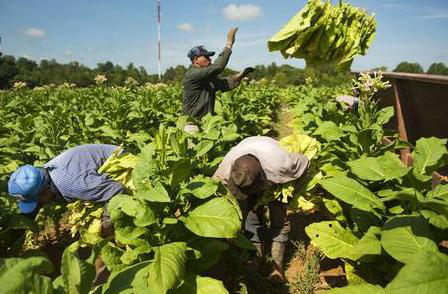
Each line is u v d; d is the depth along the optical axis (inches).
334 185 116.9
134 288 92.7
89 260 86.7
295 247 169.8
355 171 123.8
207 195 110.9
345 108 283.1
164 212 112.0
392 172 110.7
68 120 293.3
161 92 505.4
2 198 133.0
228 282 143.8
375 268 120.4
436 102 164.1
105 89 563.2
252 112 390.9
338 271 151.2
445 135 168.9
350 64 85.1
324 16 76.9
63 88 787.4
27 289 61.0
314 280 141.3
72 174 123.3
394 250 90.4
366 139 160.2
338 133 173.2
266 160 127.4
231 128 208.5
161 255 96.5
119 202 107.0
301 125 264.1
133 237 103.7
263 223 148.7
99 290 93.8
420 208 109.6
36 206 118.3
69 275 71.9
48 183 121.7
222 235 101.2
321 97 435.2
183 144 130.3
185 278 107.3
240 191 125.5
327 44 80.3
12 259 62.5
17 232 123.6
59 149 229.9
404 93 190.1
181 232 115.5
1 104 485.4
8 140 222.2
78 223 149.3
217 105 303.4
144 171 111.7
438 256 71.7
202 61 231.6
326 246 122.6
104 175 125.7
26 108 410.9
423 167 120.6
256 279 143.3
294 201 142.9
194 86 229.5
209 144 144.6
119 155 126.6
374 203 112.4
